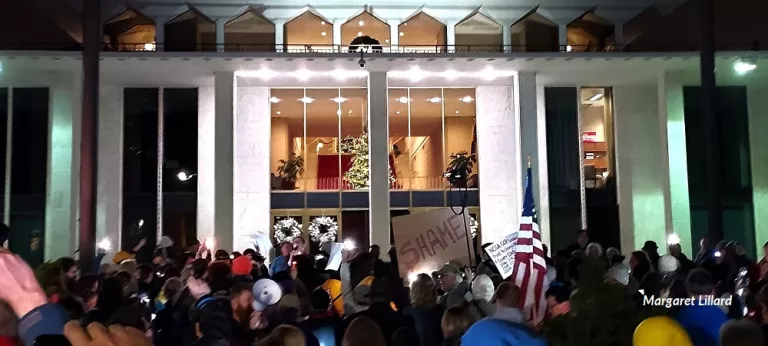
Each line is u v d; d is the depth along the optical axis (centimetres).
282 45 2398
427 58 2072
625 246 2367
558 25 2452
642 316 483
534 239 824
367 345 513
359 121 2347
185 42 2366
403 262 1033
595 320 475
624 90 2420
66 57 2030
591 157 2416
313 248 2305
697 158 2306
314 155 2338
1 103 2220
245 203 2288
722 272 1135
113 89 2331
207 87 2362
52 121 2220
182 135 2348
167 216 2320
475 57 2080
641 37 2408
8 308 269
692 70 2262
